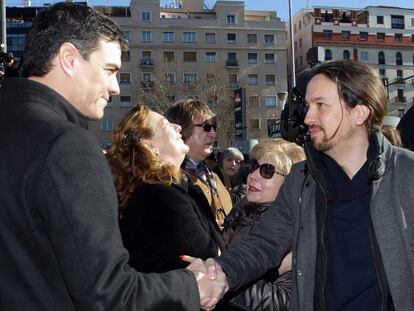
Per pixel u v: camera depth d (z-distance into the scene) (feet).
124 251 5.43
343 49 229.45
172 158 8.66
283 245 8.02
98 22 6.01
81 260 5.05
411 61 237.25
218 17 200.13
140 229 7.34
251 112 194.49
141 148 7.95
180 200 7.54
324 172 7.15
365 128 7.13
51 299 5.18
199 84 164.86
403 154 6.90
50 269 5.21
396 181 6.68
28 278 5.16
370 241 6.75
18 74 6.25
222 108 159.63
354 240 6.87
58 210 5.06
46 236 5.20
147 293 5.49
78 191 5.14
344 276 6.82
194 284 6.14
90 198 5.19
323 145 7.04
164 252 7.25
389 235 6.53
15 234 5.18
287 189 7.91
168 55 194.90
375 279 6.72
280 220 7.98
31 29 5.96
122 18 193.06
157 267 7.25
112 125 185.78
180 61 195.62
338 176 7.14
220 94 163.32
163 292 5.66
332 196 7.10
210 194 12.91
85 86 5.95
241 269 7.57
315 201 7.23
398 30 235.81
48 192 5.08
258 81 199.72
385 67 233.14
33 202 5.13
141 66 190.19
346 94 6.95
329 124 6.98
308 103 7.20
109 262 5.17
